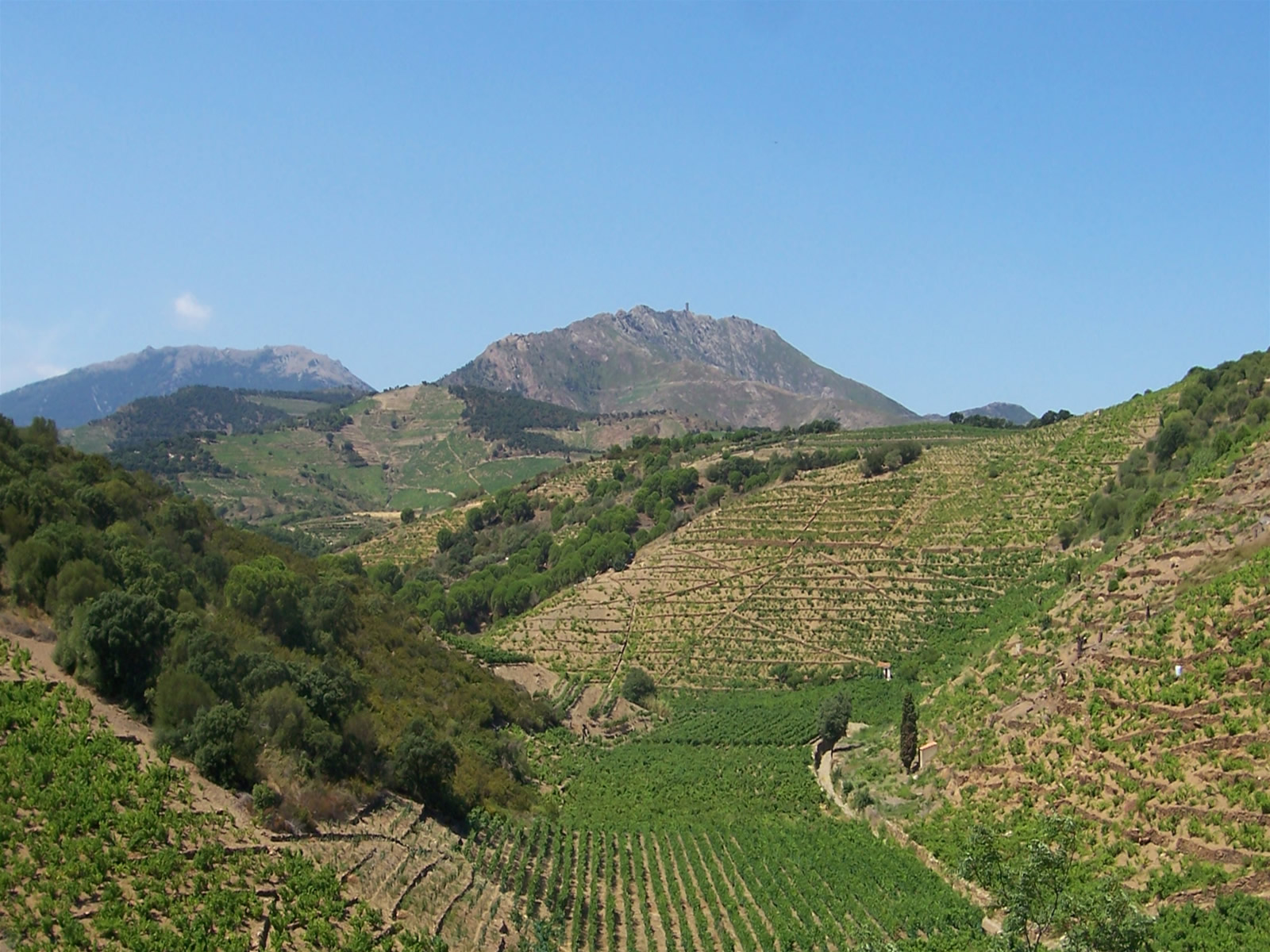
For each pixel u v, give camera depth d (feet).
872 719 399.65
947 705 330.34
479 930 204.33
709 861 273.13
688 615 554.46
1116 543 402.11
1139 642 264.52
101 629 218.38
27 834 166.09
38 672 214.07
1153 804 220.02
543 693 449.48
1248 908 186.29
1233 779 212.43
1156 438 503.61
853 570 544.21
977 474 581.94
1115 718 250.57
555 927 218.18
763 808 323.98
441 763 263.08
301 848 199.21
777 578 561.02
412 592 654.94
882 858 257.96
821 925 231.30
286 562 360.07
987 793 267.18
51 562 241.55
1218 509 304.50
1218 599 252.21
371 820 229.66
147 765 199.00
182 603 264.72
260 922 170.60
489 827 265.54
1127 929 142.92
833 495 618.44
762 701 462.60
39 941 144.97
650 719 458.50
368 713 262.26
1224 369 518.78
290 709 230.48
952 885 238.68
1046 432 606.14
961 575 505.25
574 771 368.89
